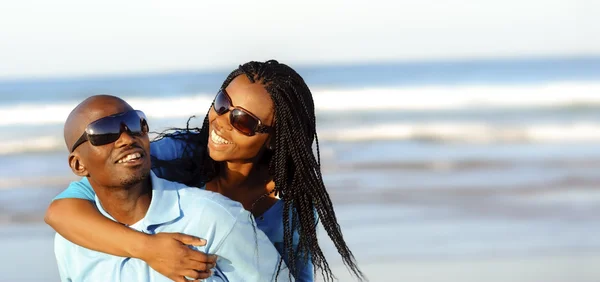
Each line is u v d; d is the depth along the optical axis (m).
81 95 27.72
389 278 7.04
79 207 2.88
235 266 2.92
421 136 17.53
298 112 3.43
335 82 28.27
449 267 7.45
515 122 19.03
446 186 11.53
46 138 17.84
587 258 7.77
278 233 3.50
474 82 26.95
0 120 21.48
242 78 3.37
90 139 2.69
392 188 11.34
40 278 7.02
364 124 18.98
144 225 2.81
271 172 3.49
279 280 3.09
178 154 3.53
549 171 12.77
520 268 7.45
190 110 24.41
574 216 9.58
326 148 15.70
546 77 27.67
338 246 3.53
